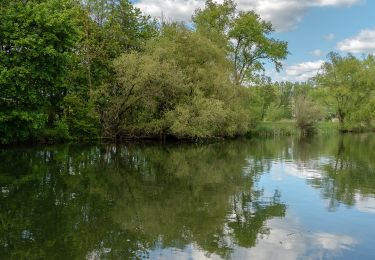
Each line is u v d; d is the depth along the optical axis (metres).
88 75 38.53
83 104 36.44
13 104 29.28
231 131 44.34
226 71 42.62
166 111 38.78
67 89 36.84
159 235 11.01
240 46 56.53
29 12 28.39
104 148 33.19
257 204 14.55
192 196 15.77
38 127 30.34
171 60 37.47
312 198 15.54
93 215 12.91
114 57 40.19
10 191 16.12
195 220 12.52
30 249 9.87
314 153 32.31
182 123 37.09
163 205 14.29
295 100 66.88
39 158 25.66
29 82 29.03
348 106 70.38
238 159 27.88
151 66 34.69
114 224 12.00
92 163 24.28
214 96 40.88
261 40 54.75
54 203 14.37
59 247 10.02
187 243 10.45
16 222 12.05
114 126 38.69
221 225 11.99
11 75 26.64
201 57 41.22
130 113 39.16
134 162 25.28
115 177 19.77
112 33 40.94
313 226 11.91
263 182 18.88
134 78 35.41
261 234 11.14
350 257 9.50
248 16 53.75
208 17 53.25
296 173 21.55
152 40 41.22
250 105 55.72
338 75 71.62
